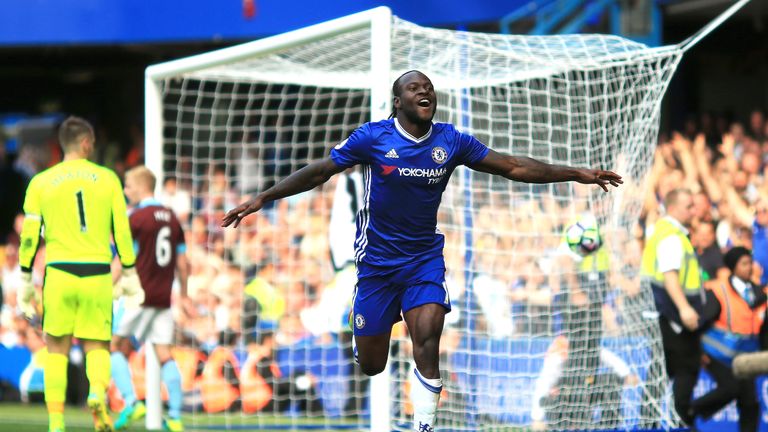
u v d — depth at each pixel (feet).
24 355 119.44
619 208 86.17
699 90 146.10
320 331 104.99
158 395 91.20
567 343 87.86
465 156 54.65
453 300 88.48
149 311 88.02
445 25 128.88
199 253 113.91
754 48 143.84
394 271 55.42
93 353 71.67
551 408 87.30
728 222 103.24
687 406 81.15
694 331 80.48
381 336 57.21
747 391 81.35
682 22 138.21
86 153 72.38
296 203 113.09
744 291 82.02
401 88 53.16
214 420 104.83
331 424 99.86
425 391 54.39
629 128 84.99
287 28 132.67
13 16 142.00
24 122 169.27
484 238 91.97
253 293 109.19
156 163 95.61
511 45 85.05
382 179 54.08
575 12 127.85
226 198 114.93
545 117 91.45
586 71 85.40
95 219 70.95
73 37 140.36
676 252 79.92
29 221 70.33
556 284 89.10
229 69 98.37
